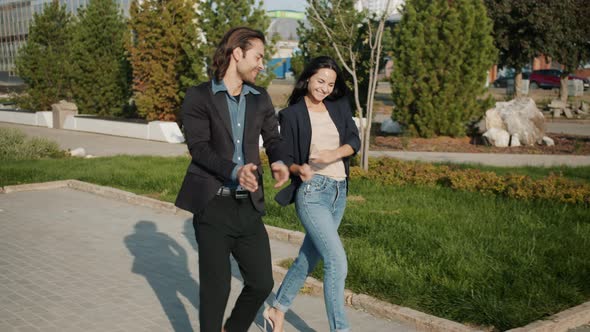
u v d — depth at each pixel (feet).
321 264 17.46
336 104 13.07
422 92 54.54
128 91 75.61
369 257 17.97
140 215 26.43
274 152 11.69
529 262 17.37
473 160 44.21
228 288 11.14
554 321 13.46
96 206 28.37
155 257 19.98
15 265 18.79
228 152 11.05
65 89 82.02
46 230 23.54
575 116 80.69
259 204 11.25
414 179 31.78
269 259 11.57
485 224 22.17
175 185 32.09
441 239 19.92
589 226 21.76
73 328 13.88
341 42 41.73
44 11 81.41
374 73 34.73
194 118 10.96
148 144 57.67
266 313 13.53
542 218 23.18
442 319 13.80
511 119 53.57
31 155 46.26
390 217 23.52
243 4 54.75
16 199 30.12
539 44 79.51
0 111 87.66
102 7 73.56
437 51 53.78
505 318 13.52
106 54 74.38
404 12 56.13
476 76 54.54
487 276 16.16
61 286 16.85
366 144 34.53
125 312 14.97
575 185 26.68
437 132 55.77
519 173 36.24
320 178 12.45
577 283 15.79
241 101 11.28
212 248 10.96
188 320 14.53
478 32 54.54
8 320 14.28
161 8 59.98
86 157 46.78
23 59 81.71
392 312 14.43
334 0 38.70
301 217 12.47
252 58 11.09
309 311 15.26
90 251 20.57
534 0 77.71
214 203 10.95
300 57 58.75
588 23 81.10
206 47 53.93
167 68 60.34
